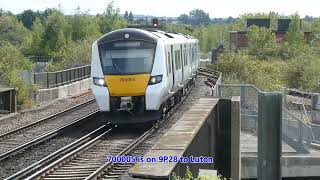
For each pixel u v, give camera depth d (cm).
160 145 706
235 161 1290
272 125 409
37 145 1516
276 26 10150
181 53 2245
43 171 1137
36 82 2903
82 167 1212
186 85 2609
